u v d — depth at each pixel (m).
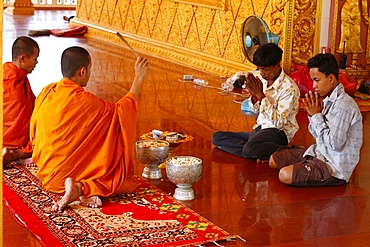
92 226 3.55
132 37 11.01
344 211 3.97
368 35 7.84
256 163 4.87
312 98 4.16
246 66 8.29
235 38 8.52
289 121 4.89
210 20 9.01
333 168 4.34
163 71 8.94
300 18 7.61
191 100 7.14
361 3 7.71
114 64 9.27
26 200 3.90
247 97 7.36
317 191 4.30
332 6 7.68
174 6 9.84
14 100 4.54
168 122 6.08
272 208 3.97
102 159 3.90
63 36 12.20
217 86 7.99
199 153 5.10
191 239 3.43
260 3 7.97
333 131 4.16
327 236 3.58
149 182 4.34
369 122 6.45
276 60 4.71
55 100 3.88
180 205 3.93
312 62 4.14
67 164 3.92
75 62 3.95
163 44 10.14
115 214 3.74
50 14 16.06
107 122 3.92
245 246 3.40
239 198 4.12
